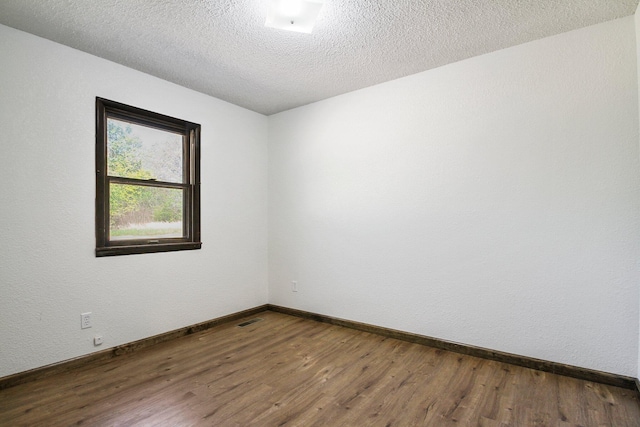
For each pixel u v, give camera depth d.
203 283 3.26
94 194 2.50
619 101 2.09
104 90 2.56
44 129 2.26
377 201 3.11
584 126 2.19
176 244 3.03
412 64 2.70
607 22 2.12
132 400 1.94
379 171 3.10
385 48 2.44
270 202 3.97
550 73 2.30
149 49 2.43
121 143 2.72
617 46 2.10
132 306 2.71
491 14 2.03
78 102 2.42
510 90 2.44
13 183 2.13
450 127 2.71
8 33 2.11
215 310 3.37
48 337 2.26
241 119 3.69
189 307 3.13
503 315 2.47
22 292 2.16
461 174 2.65
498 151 2.49
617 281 2.09
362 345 2.81
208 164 3.33
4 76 2.10
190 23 2.10
